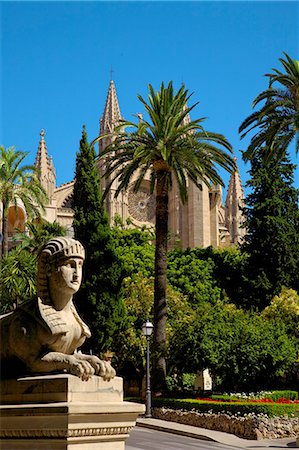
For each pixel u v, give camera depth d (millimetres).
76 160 39719
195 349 29094
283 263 47688
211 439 23328
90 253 37656
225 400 28281
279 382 34594
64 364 5609
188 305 41938
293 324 38812
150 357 33250
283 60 32344
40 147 82750
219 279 49938
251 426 24531
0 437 5500
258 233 48438
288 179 50656
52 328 5758
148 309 37969
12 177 42375
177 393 31172
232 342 29188
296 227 50094
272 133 32531
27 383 5590
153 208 84562
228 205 97250
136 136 33844
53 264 5930
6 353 5953
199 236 80688
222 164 34219
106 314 36844
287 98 32438
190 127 33375
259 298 47938
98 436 5457
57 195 84188
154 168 34500
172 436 24266
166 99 33375
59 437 5258
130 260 48812
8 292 38031
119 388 5801
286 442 23641
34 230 47469
